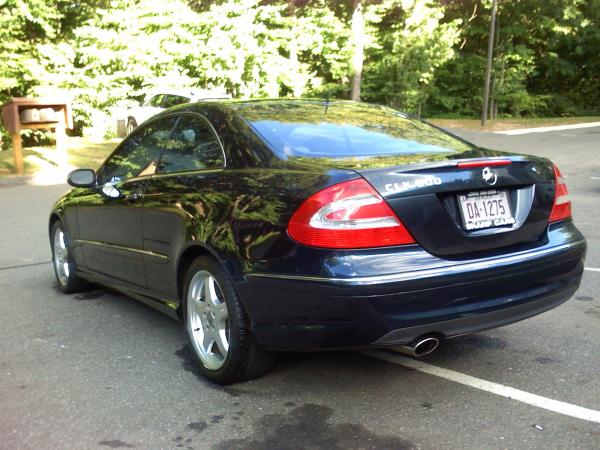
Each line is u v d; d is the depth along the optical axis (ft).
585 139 68.54
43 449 9.92
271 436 10.16
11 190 43.42
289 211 10.43
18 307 17.49
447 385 11.91
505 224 11.25
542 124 88.99
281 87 88.33
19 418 10.94
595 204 31.14
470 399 11.29
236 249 11.17
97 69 74.69
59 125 50.75
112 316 16.56
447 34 92.48
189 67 76.33
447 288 10.23
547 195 11.92
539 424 10.32
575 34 100.27
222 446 9.90
